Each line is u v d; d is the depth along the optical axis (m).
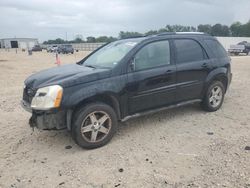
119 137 5.11
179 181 3.64
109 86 4.70
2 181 3.83
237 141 4.78
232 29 85.56
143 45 5.21
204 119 5.91
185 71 5.64
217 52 6.36
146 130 5.39
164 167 4.00
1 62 28.11
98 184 3.65
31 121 4.71
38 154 4.57
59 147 4.80
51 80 4.55
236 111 6.41
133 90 4.99
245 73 12.86
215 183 3.55
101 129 4.71
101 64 5.31
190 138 4.97
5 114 6.74
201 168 3.93
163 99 5.43
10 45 114.50
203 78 6.00
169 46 5.55
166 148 4.61
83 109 4.49
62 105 4.33
